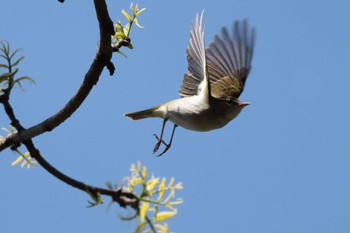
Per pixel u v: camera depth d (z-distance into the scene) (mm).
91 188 5371
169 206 5035
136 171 5234
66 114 6422
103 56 6336
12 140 6211
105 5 5988
